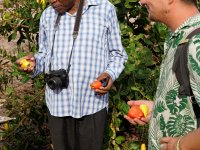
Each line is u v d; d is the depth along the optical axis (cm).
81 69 317
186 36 192
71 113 324
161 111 209
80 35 316
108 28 326
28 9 456
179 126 203
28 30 466
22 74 428
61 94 322
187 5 205
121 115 438
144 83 430
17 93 569
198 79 182
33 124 488
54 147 339
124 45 430
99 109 329
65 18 320
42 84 464
